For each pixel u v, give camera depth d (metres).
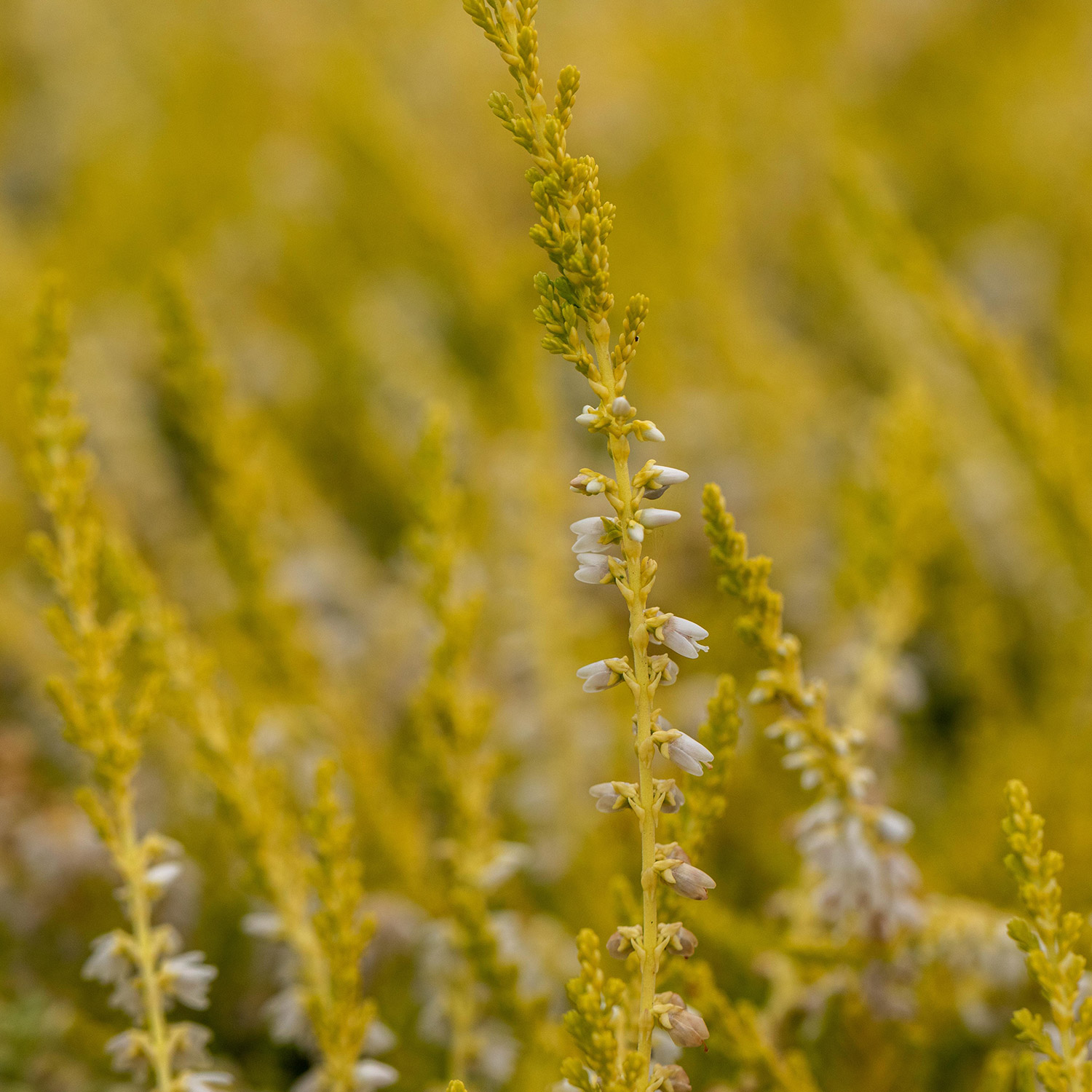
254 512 0.55
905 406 0.50
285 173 1.55
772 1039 0.45
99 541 0.44
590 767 0.62
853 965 0.44
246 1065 0.54
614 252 1.17
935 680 0.75
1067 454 0.57
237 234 1.46
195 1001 0.43
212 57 1.73
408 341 1.18
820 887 0.44
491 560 0.75
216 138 1.63
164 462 1.01
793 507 0.85
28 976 0.57
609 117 1.51
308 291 1.40
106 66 1.93
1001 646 0.73
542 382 0.82
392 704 0.72
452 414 0.99
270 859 0.44
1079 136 1.32
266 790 0.45
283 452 0.93
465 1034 0.46
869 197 0.64
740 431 0.92
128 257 1.45
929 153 1.43
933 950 0.44
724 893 0.58
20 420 0.96
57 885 0.58
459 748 0.46
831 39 1.61
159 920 0.57
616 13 1.79
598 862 0.55
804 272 1.28
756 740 0.64
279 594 0.61
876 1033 0.44
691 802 0.42
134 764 0.43
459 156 1.60
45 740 0.73
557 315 0.39
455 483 0.90
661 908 0.42
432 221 1.18
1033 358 1.09
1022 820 0.40
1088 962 0.44
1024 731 0.64
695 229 1.04
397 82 1.74
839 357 1.15
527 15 0.39
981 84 1.56
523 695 0.64
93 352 1.02
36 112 2.00
